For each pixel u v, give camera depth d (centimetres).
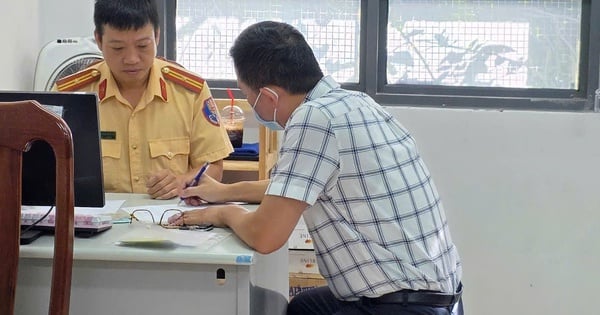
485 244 303
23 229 147
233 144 277
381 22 308
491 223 301
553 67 305
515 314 305
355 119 154
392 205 153
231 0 312
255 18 313
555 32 303
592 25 297
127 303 142
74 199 144
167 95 226
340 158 149
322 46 312
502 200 300
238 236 151
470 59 308
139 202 191
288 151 148
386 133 159
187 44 315
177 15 314
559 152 295
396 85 311
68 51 262
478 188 301
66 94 149
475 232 303
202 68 316
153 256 136
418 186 159
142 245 140
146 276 141
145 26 209
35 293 143
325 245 156
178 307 141
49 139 129
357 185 151
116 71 215
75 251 137
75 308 143
